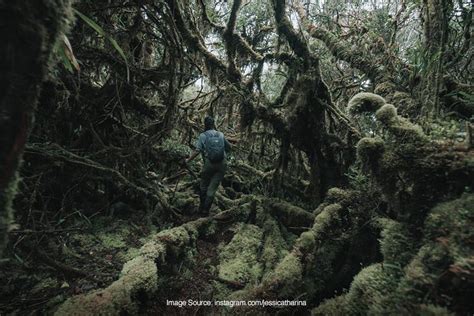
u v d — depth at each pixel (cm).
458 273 146
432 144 224
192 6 533
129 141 463
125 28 420
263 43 614
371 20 595
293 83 481
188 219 491
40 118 367
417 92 397
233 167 613
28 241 299
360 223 332
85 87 420
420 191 224
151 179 496
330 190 374
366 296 204
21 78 107
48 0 110
